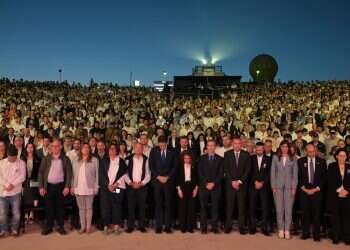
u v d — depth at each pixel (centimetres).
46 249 820
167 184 955
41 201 1003
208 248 829
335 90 2966
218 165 967
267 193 952
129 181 959
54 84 3759
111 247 833
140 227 961
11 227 955
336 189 887
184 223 956
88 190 938
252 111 2408
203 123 1983
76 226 989
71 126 1750
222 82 4428
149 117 2023
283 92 3192
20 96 2933
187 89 3925
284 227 922
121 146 1093
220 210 1030
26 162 994
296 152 1086
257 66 4959
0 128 1499
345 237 875
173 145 1298
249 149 1107
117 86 3928
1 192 902
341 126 1523
